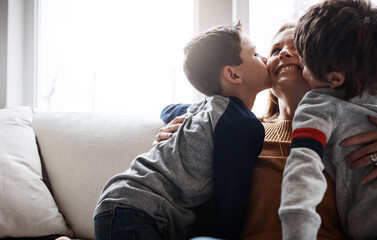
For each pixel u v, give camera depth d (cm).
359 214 91
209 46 115
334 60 90
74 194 149
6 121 160
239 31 118
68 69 212
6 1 206
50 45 215
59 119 165
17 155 151
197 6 183
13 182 144
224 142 100
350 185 94
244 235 103
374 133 92
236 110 105
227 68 113
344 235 97
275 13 175
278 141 113
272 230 99
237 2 176
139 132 149
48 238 144
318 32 92
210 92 120
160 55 197
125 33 203
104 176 146
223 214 98
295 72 109
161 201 99
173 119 137
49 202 147
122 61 203
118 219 98
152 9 198
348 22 89
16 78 213
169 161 104
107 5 205
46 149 159
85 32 209
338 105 93
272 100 138
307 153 84
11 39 209
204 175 103
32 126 166
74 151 154
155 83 198
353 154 92
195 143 103
